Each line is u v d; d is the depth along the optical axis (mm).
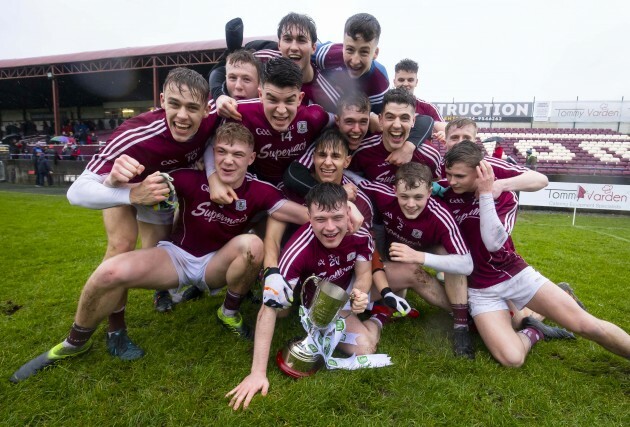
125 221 2648
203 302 3467
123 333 2541
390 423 1959
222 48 18125
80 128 25312
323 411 2025
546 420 1994
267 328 2297
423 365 2467
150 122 2520
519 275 2658
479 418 2010
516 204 3078
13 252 5254
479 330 2727
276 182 3141
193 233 2748
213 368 2361
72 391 2156
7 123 29531
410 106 2873
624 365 2568
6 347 2623
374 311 2953
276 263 2547
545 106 24234
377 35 3219
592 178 14656
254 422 1922
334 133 2746
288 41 3154
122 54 19047
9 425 1889
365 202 2998
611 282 4492
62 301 3475
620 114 22984
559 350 2758
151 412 2000
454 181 2713
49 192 14875
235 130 2434
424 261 2584
